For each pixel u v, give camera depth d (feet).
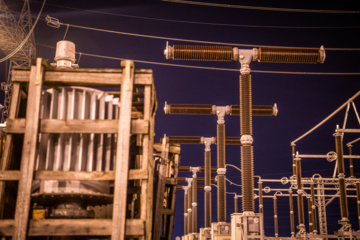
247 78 45.06
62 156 19.93
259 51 45.01
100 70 20.08
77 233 18.13
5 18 111.24
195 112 69.56
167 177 37.60
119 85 20.31
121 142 18.98
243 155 43.75
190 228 111.96
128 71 19.88
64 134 20.26
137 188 25.80
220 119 69.77
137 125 19.45
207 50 44.93
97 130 19.27
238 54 45.16
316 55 44.27
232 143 80.59
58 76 19.95
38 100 19.36
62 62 28.91
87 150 20.31
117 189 18.49
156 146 34.68
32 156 18.71
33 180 19.49
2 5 110.22
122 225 18.11
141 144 20.31
